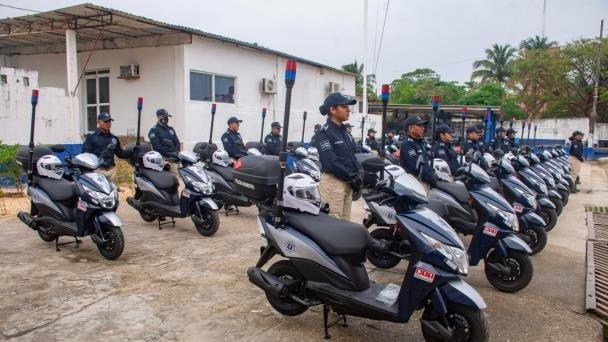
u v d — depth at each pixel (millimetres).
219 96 13633
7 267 5184
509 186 6223
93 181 5492
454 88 41031
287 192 3957
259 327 3895
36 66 14820
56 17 11055
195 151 8133
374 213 5289
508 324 4188
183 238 6570
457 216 5500
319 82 18609
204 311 4156
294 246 3793
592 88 33812
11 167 8812
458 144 8102
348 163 4840
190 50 12430
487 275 5074
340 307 3662
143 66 12953
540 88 35781
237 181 4297
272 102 15625
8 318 3918
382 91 4566
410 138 5746
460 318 3393
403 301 3469
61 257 5582
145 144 7285
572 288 5145
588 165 23281
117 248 5391
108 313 4055
